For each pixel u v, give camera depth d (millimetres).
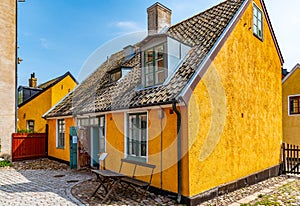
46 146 16406
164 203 7148
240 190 8766
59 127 15055
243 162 9305
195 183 7164
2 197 7504
